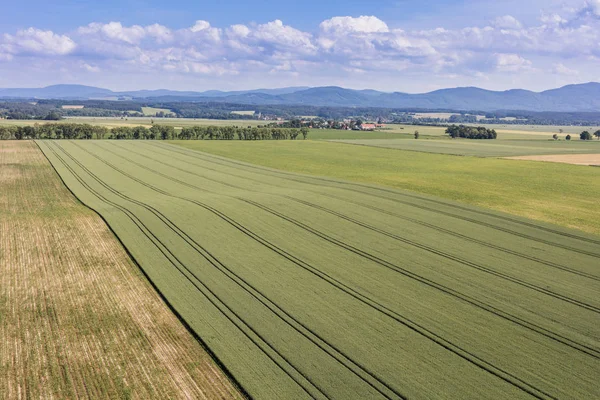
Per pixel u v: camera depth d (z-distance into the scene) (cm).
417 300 2458
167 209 4388
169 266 2914
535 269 2978
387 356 1891
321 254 3192
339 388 1669
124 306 2348
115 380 1708
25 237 3475
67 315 2234
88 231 3681
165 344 1975
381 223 4050
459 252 3297
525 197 5462
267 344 1973
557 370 1812
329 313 2281
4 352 1891
